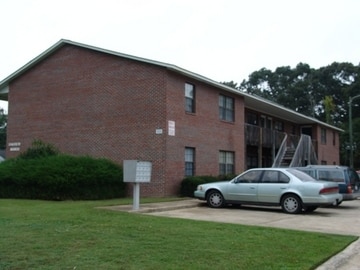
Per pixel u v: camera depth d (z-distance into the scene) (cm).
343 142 6166
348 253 813
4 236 838
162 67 2070
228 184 1639
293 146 3347
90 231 922
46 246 750
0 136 7069
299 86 7669
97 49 2256
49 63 2480
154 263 653
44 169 1841
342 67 7419
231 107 2617
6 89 2720
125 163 1435
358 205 1966
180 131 2130
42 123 2464
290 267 665
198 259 693
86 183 1841
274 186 1541
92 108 2280
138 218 1173
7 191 1934
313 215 1480
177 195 2078
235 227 1062
